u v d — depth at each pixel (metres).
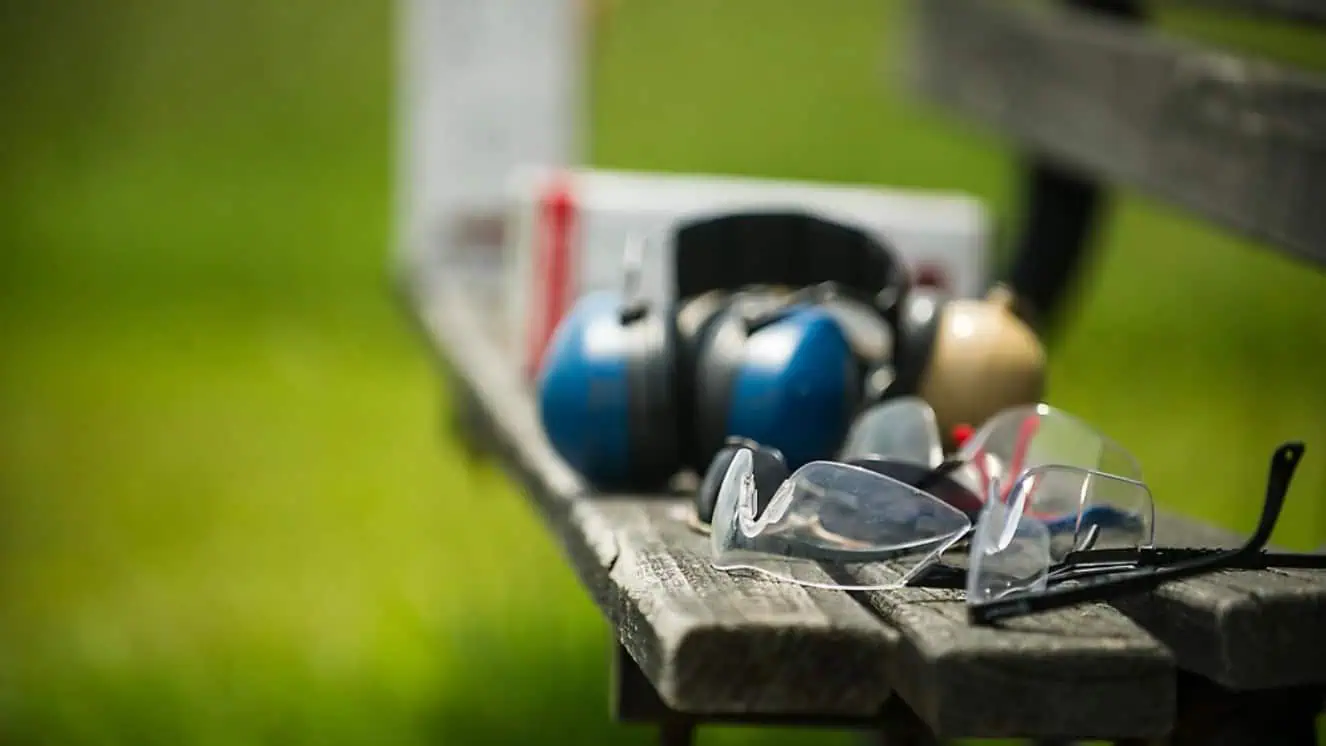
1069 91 2.61
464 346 2.56
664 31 9.48
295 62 9.14
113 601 3.36
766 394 1.89
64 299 5.95
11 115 8.41
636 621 1.71
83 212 7.08
